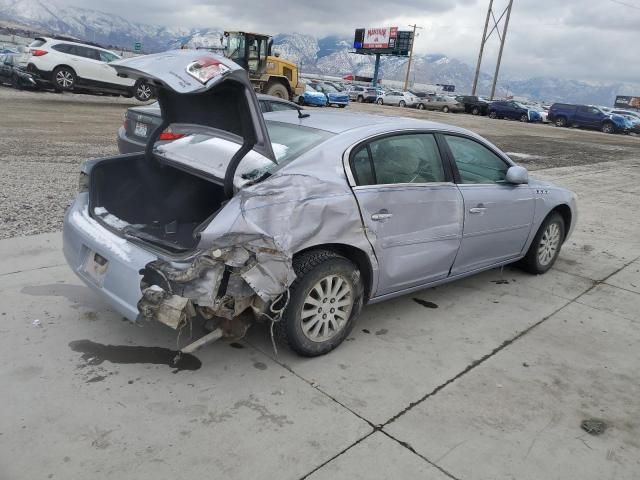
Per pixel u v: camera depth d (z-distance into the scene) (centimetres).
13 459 240
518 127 3191
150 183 403
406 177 378
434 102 4422
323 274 325
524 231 491
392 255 366
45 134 1125
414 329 398
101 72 1822
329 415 288
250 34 2052
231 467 246
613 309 466
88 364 317
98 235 330
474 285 499
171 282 282
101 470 238
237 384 309
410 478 248
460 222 412
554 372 352
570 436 288
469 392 321
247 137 314
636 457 276
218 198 423
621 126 3597
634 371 362
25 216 571
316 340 339
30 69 1758
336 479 244
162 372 316
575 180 1184
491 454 269
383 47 8225
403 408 300
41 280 420
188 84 285
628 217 844
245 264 279
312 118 401
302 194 312
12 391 286
